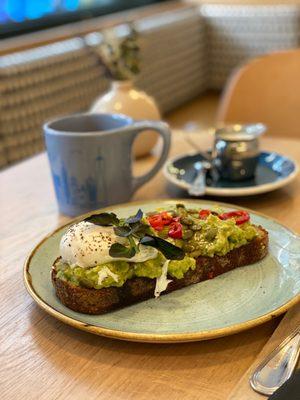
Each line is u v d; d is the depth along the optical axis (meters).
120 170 0.46
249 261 0.36
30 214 0.48
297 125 0.82
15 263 0.39
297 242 0.37
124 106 0.57
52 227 0.45
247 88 0.82
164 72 1.50
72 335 0.31
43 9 1.26
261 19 1.61
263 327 0.31
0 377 0.28
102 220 0.33
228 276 0.34
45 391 0.26
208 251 0.33
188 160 0.56
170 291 0.33
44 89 1.07
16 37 1.17
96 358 0.29
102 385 0.27
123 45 0.58
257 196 0.49
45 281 0.34
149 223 0.35
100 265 0.31
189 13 1.67
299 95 0.81
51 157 0.46
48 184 0.55
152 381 0.27
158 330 0.29
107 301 0.31
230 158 0.51
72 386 0.27
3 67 0.97
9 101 0.99
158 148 0.64
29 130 1.05
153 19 1.52
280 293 0.32
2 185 0.56
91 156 0.44
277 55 0.82
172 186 0.52
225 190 0.47
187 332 0.28
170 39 1.50
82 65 1.17
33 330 0.31
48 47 1.14
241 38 1.67
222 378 0.27
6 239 0.44
